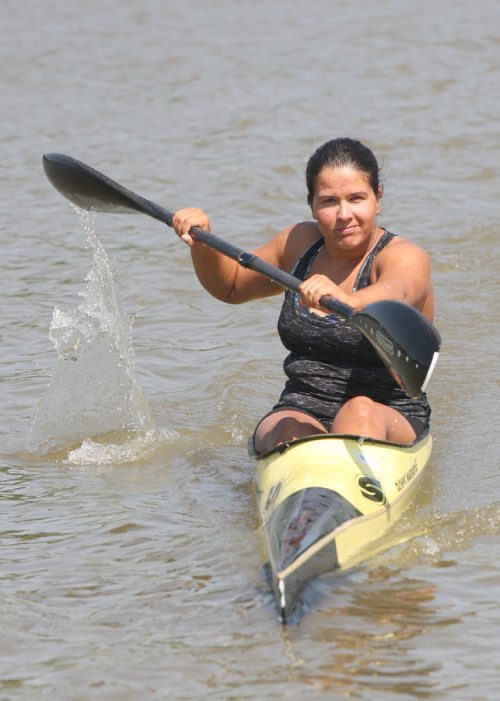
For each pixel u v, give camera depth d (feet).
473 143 107.24
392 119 115.24
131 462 49.06
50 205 92.79
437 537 39.17
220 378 58.54
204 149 106.93
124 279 75.77
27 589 36.60
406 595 34.91
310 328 42.88
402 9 167.43
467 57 139.44
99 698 30.07
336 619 33.47
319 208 42.04
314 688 30.12
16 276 77.05
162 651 32.27
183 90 128.77
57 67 140.46
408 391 37.65
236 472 47.37
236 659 31.63
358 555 36.91
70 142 109.91
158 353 63.00
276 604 33.91
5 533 41.42
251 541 39.47
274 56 142.72
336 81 130.21
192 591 35.88
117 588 36.47
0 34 159.43
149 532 40.96
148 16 169.58
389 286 39.58
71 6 178.40
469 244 80.69
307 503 37.14
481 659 31.48
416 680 30.45
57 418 52.85
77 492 45.55
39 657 32.24
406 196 92.63
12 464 48.98
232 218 88.17
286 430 42.01
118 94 128.16
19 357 62.95
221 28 160.04
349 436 39.96
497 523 40.47
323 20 162.81
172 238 84.79
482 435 50.06
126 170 100.68
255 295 47.06
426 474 45.32
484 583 35.86
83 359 55.83
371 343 38.17
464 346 62.18
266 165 101.65
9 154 106.52
